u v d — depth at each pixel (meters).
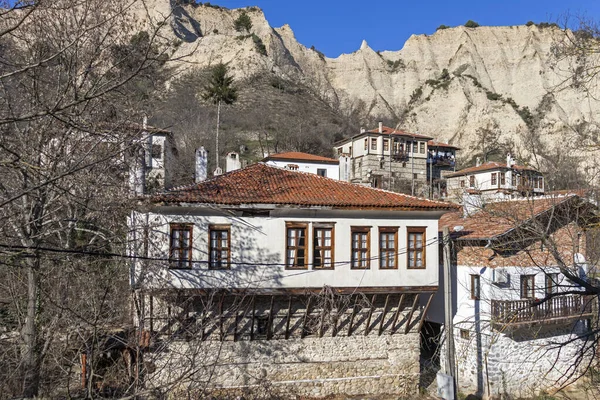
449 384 16.83
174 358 15.94
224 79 78.81
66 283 13.36
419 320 21.39
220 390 18.72
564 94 81.00
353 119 93.94
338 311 20.25
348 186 21.39
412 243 20.17
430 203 20.20
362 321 20.73
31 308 13.09
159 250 16.12
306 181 21.34
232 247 18.48
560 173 18.27
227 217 18.58
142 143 14.55
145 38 10.85
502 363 21.39
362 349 20.67
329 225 19.39
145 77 11.63
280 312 19.78
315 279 19.08
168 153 32.66
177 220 18.09
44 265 14.98
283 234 18.94
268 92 85.56
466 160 85.56
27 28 11.45
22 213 13.09
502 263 21.28
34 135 12.48
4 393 12.30
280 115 76.44
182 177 35.59
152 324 16.70
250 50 93.94
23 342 13.04
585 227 14.50
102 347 13.39
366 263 19.67
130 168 15.98
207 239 18.33
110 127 13.48
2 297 16.12
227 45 95.69
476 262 22.14
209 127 61.12
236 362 19.11
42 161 12.58
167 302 17.72
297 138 68.31
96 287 14.16
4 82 11.83
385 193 20.98
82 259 14.70
